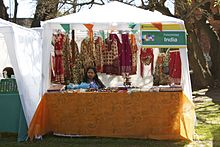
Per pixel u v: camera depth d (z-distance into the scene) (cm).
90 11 743
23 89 683
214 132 772
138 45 896
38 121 688
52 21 700
